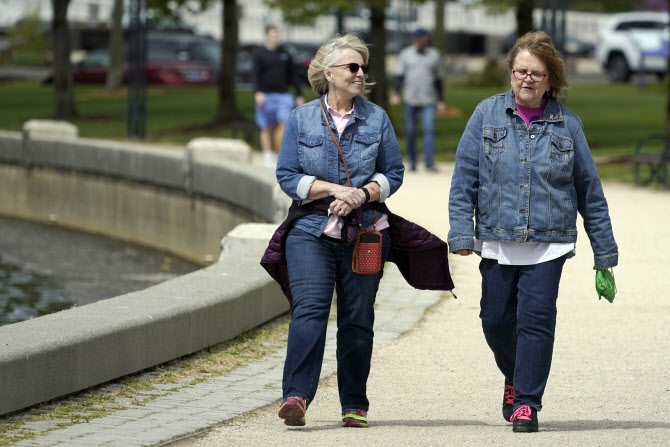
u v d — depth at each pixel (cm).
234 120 5516
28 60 12262
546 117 1322
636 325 1978
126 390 1520
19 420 1358
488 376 1641
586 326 1973
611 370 1667
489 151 1327
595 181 1336
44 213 4841
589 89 9006
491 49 14450
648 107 7344
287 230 1338
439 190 3800
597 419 1392
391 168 1344
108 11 13388
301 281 1322
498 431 1317
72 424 1340
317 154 1323
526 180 1315
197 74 9650
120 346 1560
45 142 4781
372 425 1366
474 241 1349
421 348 1816
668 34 9638
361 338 1358
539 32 1312
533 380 1318
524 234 1312
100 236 4497
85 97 8562
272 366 1681
